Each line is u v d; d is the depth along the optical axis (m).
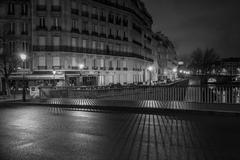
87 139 8.91
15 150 7.70
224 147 7.87
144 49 73.44
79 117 13.88
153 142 8.47
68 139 8.92
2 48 38.50
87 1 49.84
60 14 44.97
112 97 24.12
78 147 7.94
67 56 45.69
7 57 33.97
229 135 9.41
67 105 19.02
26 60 42.94
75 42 47.59
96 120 12.84
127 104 18.20
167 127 10.97
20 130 10.50
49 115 14.72
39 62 44.41
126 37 59.94
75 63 47.34
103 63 53.47
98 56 51.91
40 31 44.06
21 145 8.23
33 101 22.19
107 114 15.02
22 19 43.53
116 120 12.82
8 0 42.84
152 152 7.39
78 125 11.47
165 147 7.89
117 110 16.81
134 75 63.78
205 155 7.11
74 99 22.47
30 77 42.06
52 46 44.75
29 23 43.97
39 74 42.88
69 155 7.16
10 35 42.50
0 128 10.95
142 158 6.87
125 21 59.94
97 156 7.06
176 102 18.48
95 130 10.37
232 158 6.86
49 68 44.56
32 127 11.09
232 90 18.38
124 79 59.09
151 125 11.43
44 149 7.76
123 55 58.56
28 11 43.91
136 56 64.38
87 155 7.15
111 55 55.09
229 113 14.05
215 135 9.43
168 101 19.06
